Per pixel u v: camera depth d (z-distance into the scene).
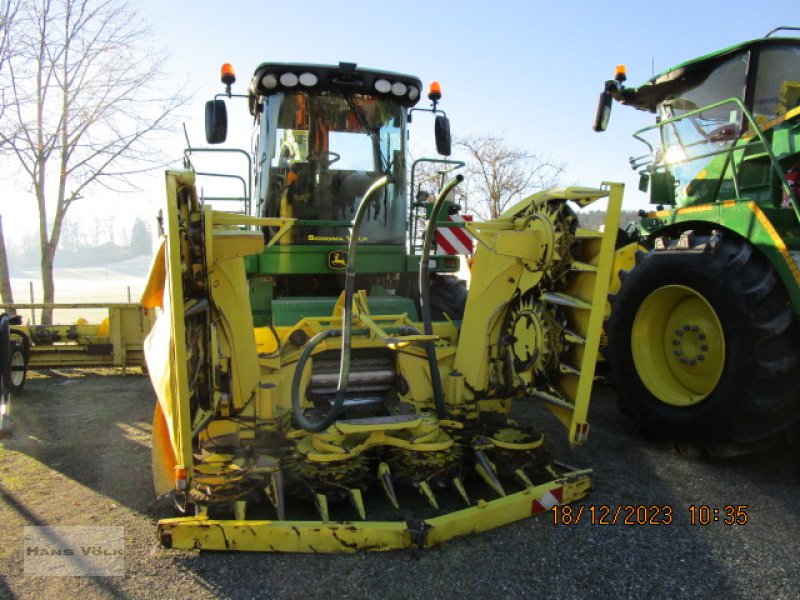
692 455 3.93
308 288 4.91
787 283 3.42
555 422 4.84
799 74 4.84
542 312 3.36
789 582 2.53
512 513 2.98
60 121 10.45
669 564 2.67
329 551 2.68
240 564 2.62
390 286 5.15
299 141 4.79
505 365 3.59
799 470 3.73
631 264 5.06
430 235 3.40
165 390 2.73
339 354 3.61
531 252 3.40
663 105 5.89
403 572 2.57
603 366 5.58
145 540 2.87
